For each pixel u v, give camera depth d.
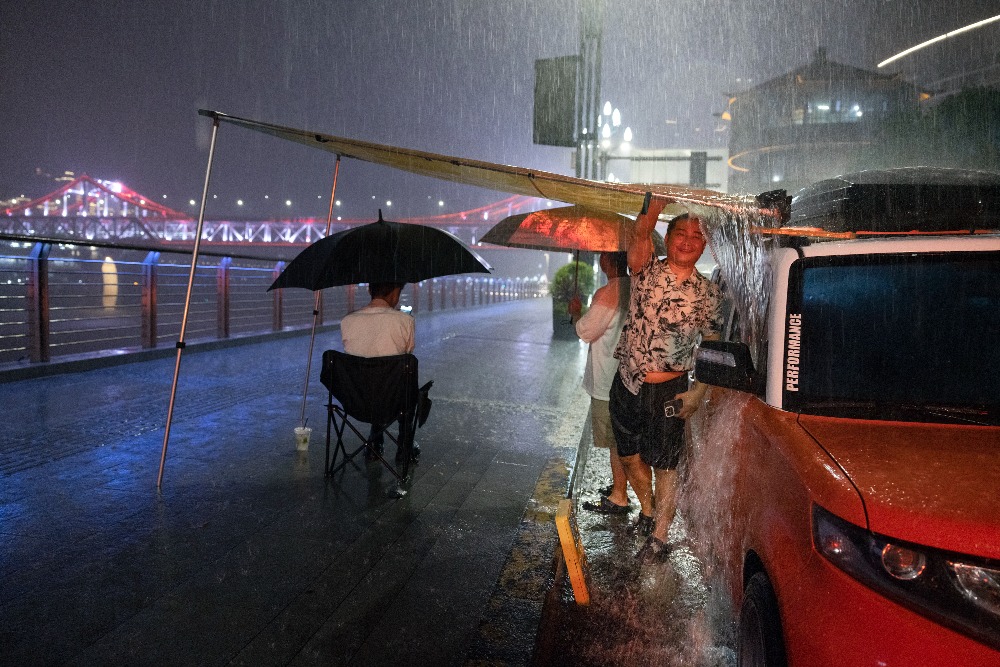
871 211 3.32
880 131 32.19
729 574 2.55
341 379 4.43
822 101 49.53
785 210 3.01
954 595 1.61
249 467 4.78
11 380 7.37
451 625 2.80
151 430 5.62
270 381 8.03
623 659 2.69
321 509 4.04
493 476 4.82
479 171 3.52
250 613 2.83
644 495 3.83
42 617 2.72
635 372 3.47
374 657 2.56
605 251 4.38
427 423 6.35
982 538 1.64
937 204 3.28
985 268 2.49
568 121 12.48
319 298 5.54
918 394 2.30
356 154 4.16
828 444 2.09
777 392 2.39
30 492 4.09
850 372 2.37
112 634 2.62
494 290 32.03
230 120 4.16
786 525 2.00
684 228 3.27
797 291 2.52
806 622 1.77
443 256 4.62
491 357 10.86
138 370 8.50
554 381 8.71
